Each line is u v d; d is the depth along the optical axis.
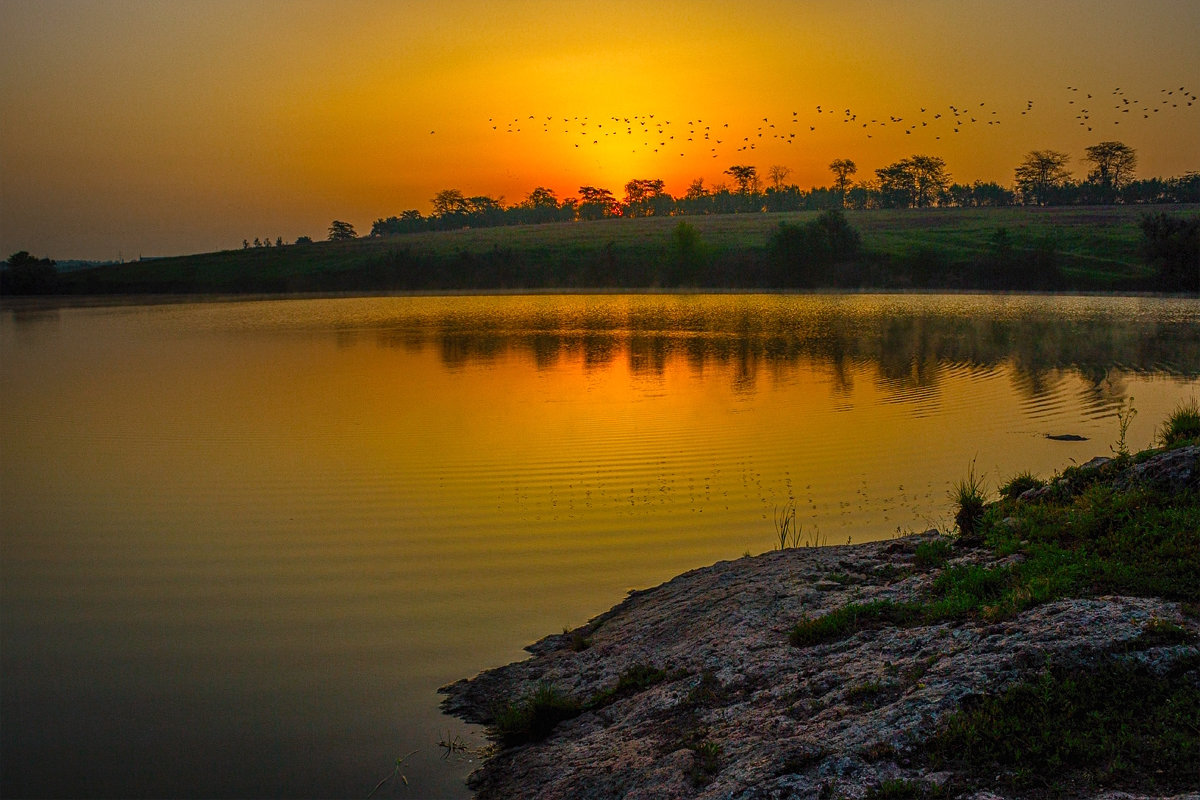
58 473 16.23
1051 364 29.86
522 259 110.12
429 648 9.05
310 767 7.05
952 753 5.30
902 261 90.88
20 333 51.34
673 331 44.59
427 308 68.50
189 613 10.05
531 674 8.38
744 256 100.25
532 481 15.08
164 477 15.88
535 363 31.83
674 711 6.91
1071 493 9.37
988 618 6.81
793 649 7.40
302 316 62.41
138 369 32.09
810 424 19.53
